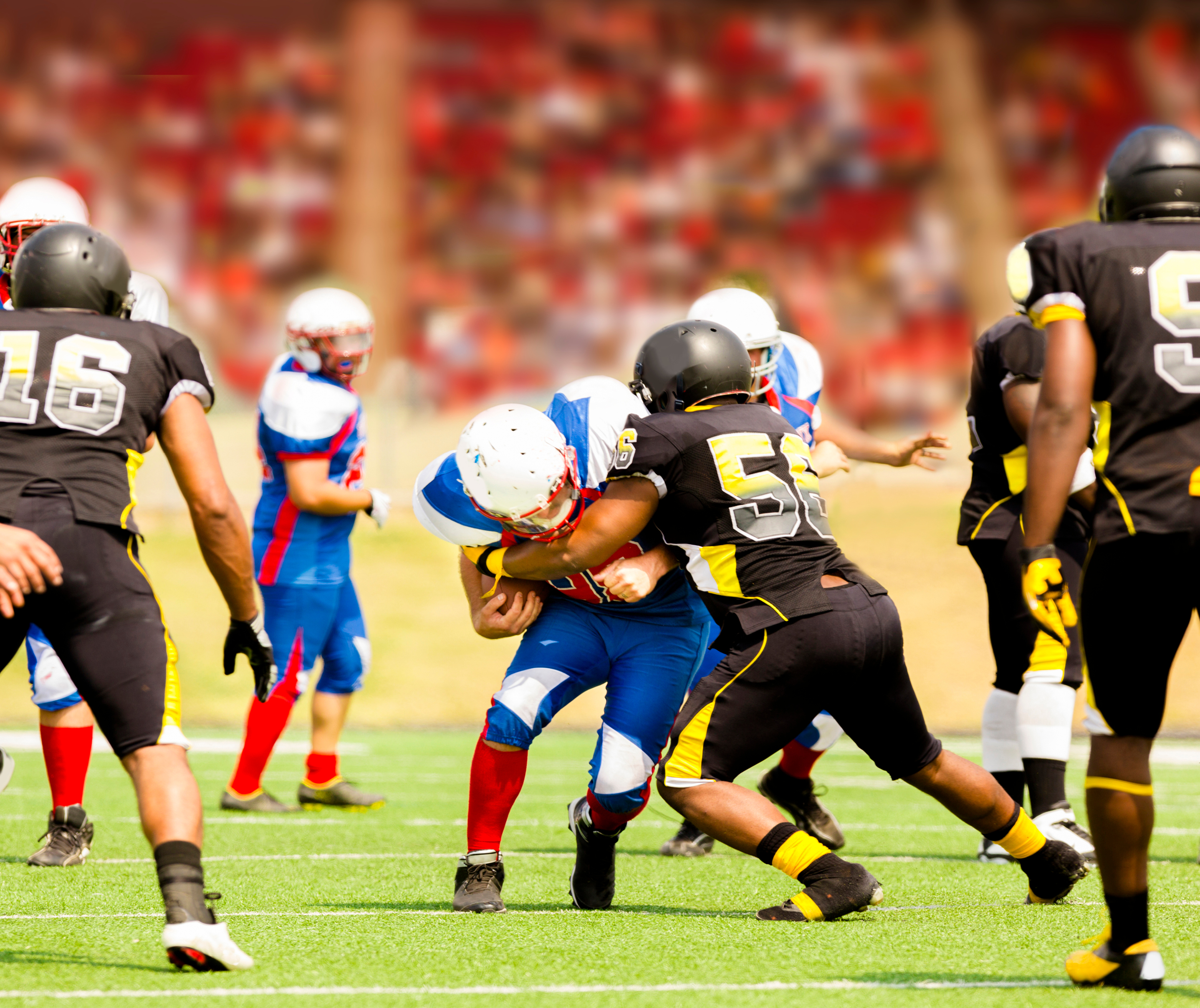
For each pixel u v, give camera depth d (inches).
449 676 1781.5
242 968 410.6
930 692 1739.7
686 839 732.7
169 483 2110.0
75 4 3250.5
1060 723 650.8
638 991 388.8
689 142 3262.8
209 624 1824.6
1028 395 625.3
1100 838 398.9
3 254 666.2
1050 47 3319.4
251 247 3147.1
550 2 3272.6
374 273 3011.8
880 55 3280.0
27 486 407.5
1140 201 409.7
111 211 3186.5
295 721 1638.8
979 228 3127.5
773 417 526.6
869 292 3090.6
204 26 3260.3
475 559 547.2
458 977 407.8
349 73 3075.8
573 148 3253.0
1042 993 390.6
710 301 609.9
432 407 2731.3
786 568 498.0
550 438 503.5
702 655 569.3
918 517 2105.1
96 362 421.4
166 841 400.2
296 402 869.2
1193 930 494.6
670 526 508.7
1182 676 1782.7
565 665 543.8
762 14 3304.6
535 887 612.4
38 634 664.4
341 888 599.2
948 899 573.3
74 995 378.0
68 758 666.2
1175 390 385.4
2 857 690.8
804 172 3230.8
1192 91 3346.5
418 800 989.8
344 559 902.4
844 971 418.6
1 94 3260.3
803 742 726.5
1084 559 652.7
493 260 3161.9
